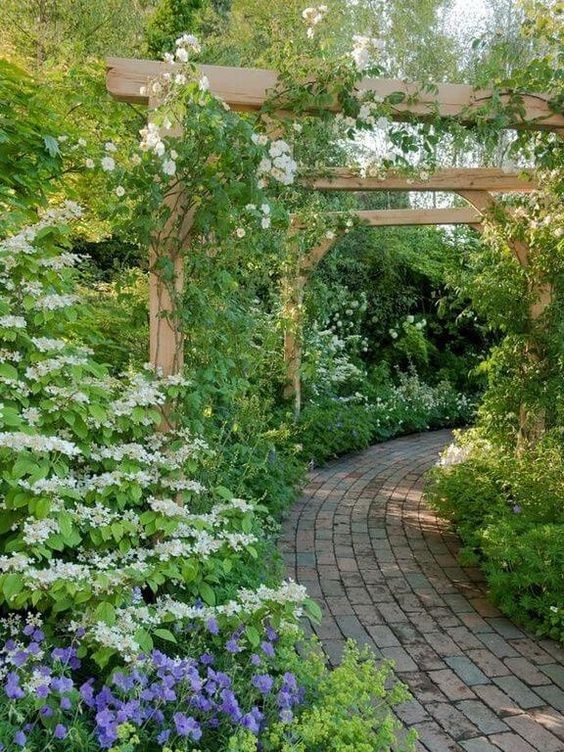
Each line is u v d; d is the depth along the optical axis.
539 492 4.65
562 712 2.72
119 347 4.29
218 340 3.57
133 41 8.73
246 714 1.93
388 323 11.18
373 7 11.76
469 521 4.59
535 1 4.03
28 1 7.94
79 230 5.43
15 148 3.40
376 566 4.29
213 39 8.65
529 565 3.55
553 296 5.32
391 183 5.58
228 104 3.31
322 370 8.67
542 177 4.85
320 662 2.33
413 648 3.23
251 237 3.59
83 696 1.87
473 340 11.59
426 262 11.05
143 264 3.57
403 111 3.48
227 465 4.18
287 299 6.88
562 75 3.57
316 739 1.93
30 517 2.22
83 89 4.47
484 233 5.69
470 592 3.94
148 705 1.97
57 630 2.31
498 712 2.70
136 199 3.13
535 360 5.45
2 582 2.05
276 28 5.34
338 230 6.75
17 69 3.39
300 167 5.41
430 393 10.24
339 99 3.34
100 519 2.42
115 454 2.69
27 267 2.71
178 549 2.46
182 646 2.34
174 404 3.11
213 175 3.07
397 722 2.12
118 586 2.21
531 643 3.33
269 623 2.40
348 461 7.38
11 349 2.73
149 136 2.89
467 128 3.70
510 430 5.73
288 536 4.80
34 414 2.47
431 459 7.61
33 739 1.81
